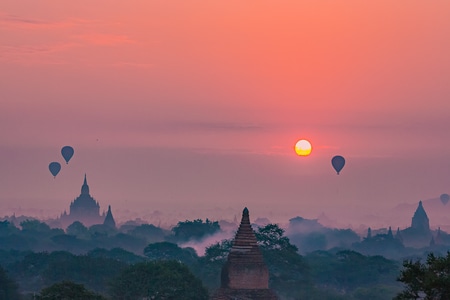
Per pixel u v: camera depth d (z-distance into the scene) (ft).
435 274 505.25
